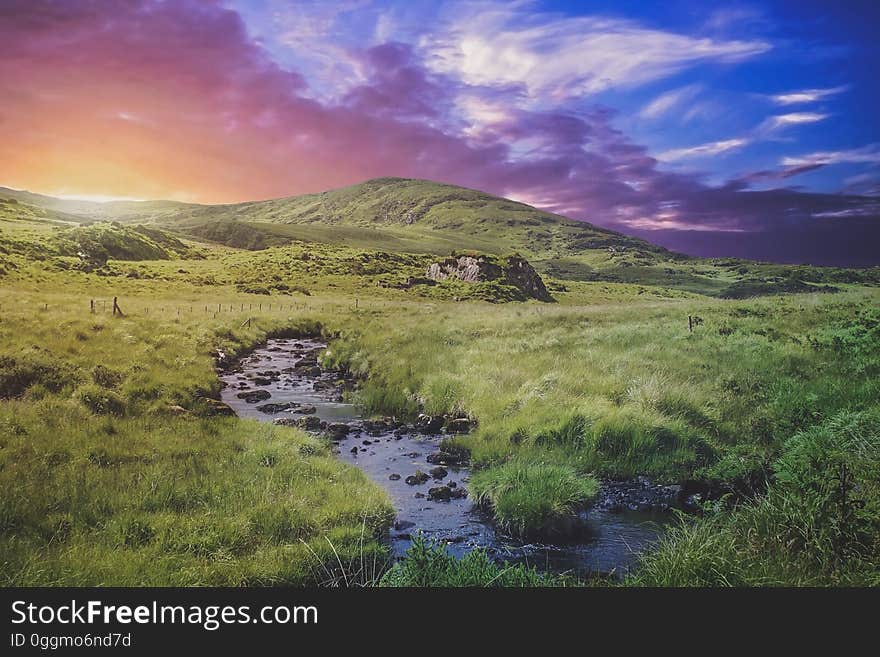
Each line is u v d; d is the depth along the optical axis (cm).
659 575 620
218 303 5853
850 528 614
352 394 2031
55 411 1276
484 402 1641
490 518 983
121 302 4712
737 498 955
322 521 870
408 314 4722
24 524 772
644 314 3338
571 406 1429
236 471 1044
